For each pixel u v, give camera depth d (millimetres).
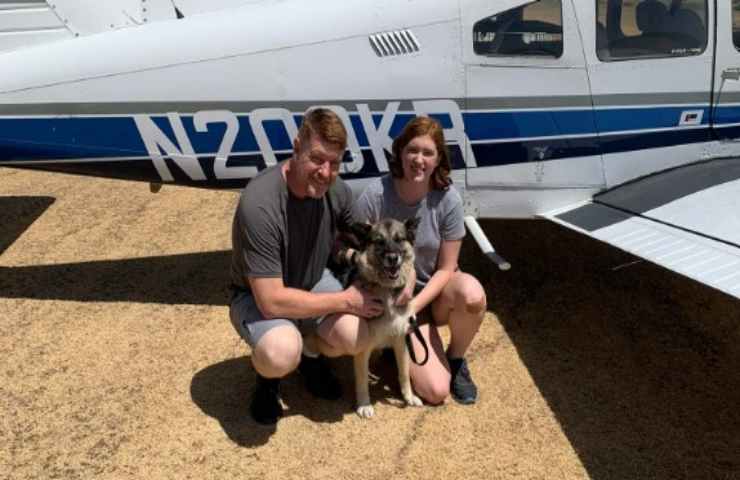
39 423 3322
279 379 3387
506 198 4207
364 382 3330
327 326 3158
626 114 4098
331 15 3896
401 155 3170
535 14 3875
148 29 3971
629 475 3012
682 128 4191
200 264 4863
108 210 5727
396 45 3891
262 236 2932
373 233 3043
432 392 3404
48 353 3863
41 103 3967
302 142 2838
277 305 3008
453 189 3330
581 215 4047
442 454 3135
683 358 3836
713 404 3459
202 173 4125
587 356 3855
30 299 4414
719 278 3100
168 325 4137
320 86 3941
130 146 4047
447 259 3383
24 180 6324
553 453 3139
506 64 3934
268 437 3238
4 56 3990
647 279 4652
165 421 3338
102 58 3928
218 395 3521
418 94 3961
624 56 4008
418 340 3492
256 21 3924
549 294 4488
